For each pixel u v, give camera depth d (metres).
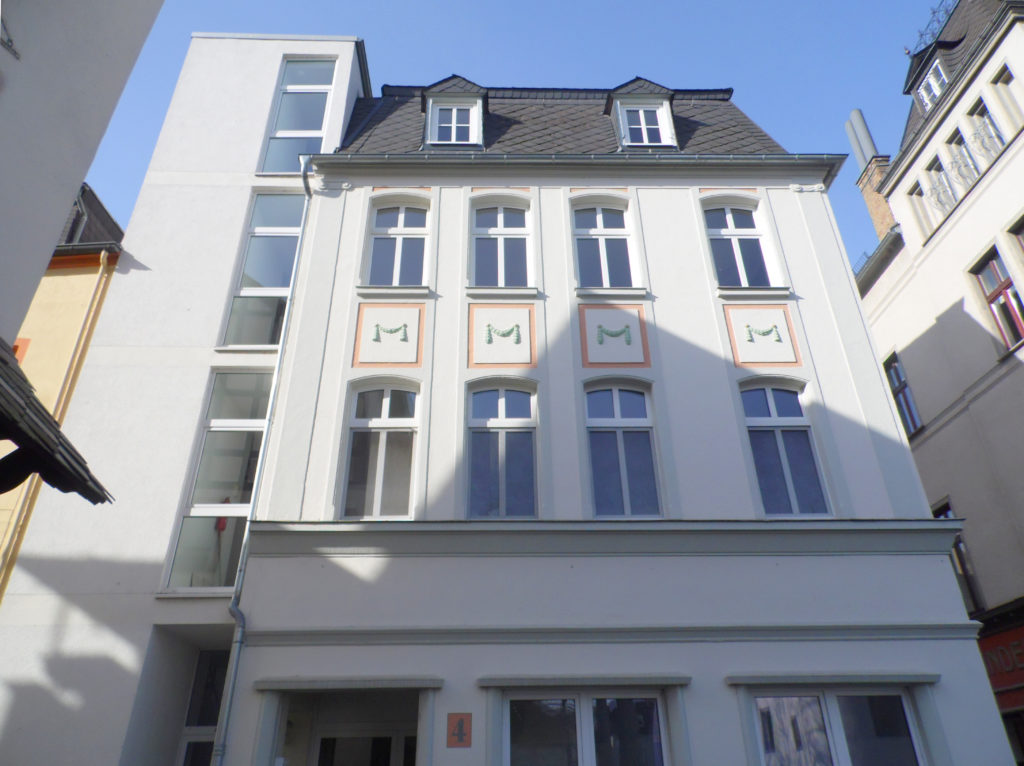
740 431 9.35
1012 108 14.59
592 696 7.78
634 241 11.18
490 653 7.80
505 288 10.41
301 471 8.94
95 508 8.97
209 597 8.49
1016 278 13.98
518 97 14.59
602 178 11.80
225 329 10.51
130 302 10.52
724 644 7.91
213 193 11.72
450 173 11.70
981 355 14.74
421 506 8.75
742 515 8.78
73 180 6.88
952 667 7.84
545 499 8.84
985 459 14.42
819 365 9.95
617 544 8.38
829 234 11.16
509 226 11.48
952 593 8.23
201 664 9.24
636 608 8.07
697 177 11.83
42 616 8.27
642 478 9.24
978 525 14.48
